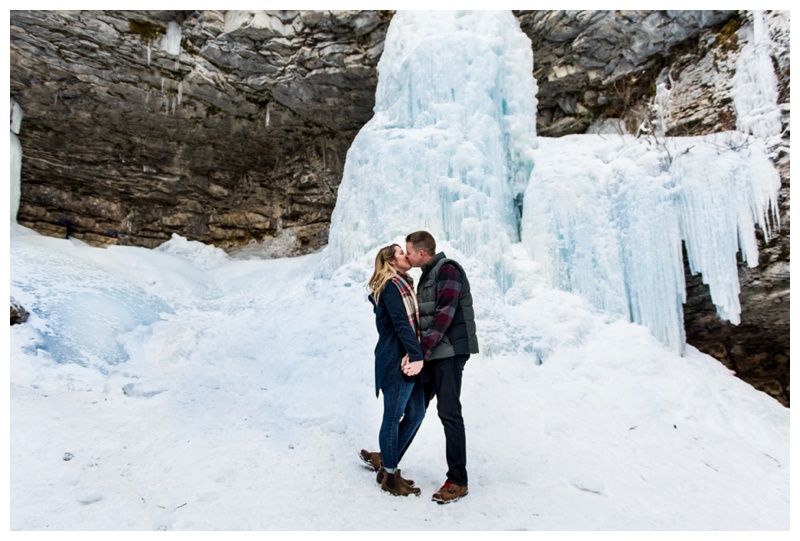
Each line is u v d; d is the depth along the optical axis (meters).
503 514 2.84
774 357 7.31
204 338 5.91
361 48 9.20
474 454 3.67
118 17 8.39
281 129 11.05
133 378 4.73
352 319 5.58
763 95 7.29
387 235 6.22
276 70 9.59
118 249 9.07
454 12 7.40
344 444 3.66
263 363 5.21
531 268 6.29
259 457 3.33
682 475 3.68
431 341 2.85
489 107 6.83
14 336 4.99
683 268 6.14
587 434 4.22
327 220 11.90
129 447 3.39
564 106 10.16
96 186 10.95
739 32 7.86
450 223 6.23
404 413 3.11
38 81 9.02
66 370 4.88
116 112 9.89
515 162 7.16
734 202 5.91
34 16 8.02
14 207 9.84
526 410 4.50
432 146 6.50
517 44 7.51
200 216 12.05
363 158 6.90
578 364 5.41
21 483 2.77
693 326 6.94
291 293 7.56
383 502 2.87
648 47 8.84
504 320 5.55
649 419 4.78
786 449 4.57
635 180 6.31
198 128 10.63
